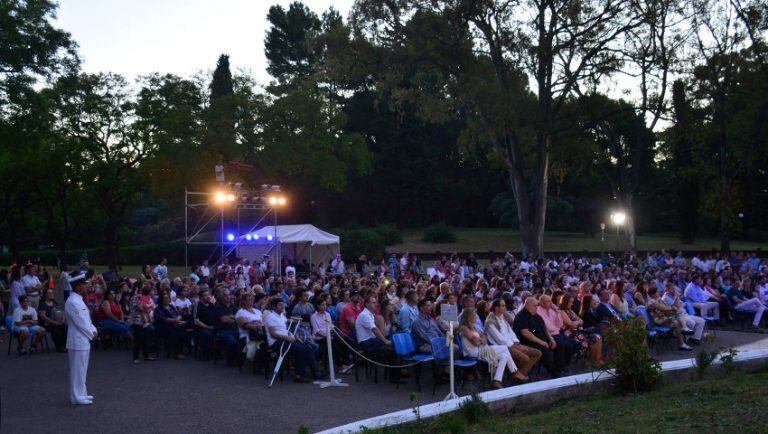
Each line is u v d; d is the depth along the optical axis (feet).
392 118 229.45
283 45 255.09
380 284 56.70
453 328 36.01
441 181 245.24
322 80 114.01
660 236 233.76
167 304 46.65
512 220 223.30
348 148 145.07
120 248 180.65
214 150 123.03
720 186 139.74
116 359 45.65
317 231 106.32
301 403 32.14
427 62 111.96
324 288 54.34
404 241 207.21
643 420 23.53
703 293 63.16
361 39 108.78
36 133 87.56
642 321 31.09
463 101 102.27
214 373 40.32
